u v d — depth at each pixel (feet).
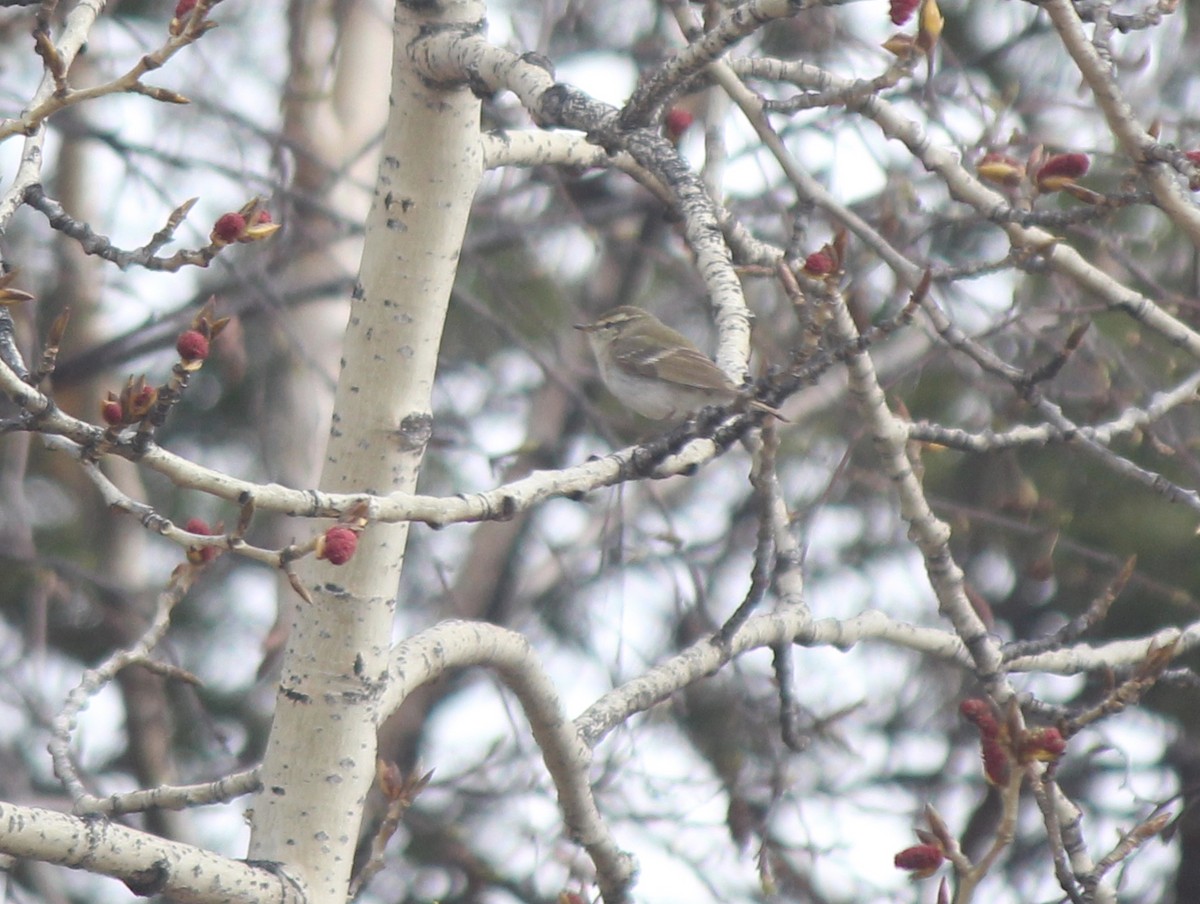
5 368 16.39
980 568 50.93
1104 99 21.08
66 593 47.19
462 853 50.47
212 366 55.06
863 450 48.93
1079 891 20.08
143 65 17.78
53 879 50.93
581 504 55.11
